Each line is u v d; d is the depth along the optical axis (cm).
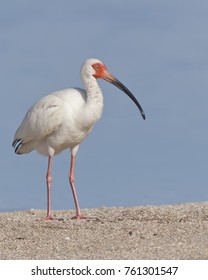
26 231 1619
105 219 1814
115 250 1440
